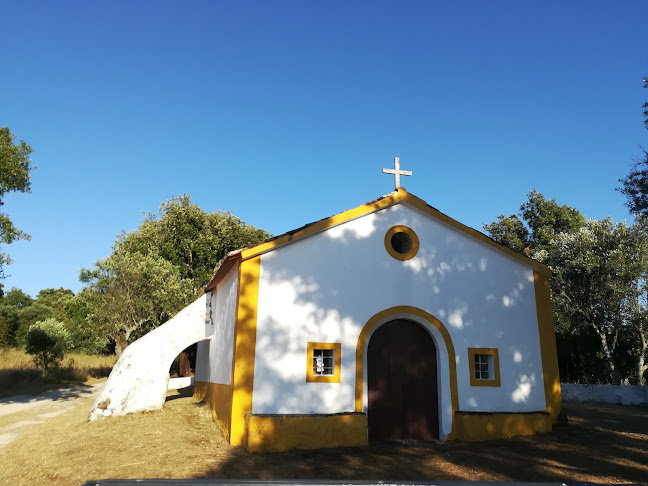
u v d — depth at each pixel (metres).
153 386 13.95
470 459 9.03
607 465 8.28
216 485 3.35
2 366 29.45
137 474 7.73
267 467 8.35
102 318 29.25
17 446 10.45
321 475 7.88
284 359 10.47
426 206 12.25
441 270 12.12
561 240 22.86
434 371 11.89
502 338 12.11
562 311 22.25
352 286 11.34
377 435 11.16
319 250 11.31
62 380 27.78
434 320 11.72
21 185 16.28
